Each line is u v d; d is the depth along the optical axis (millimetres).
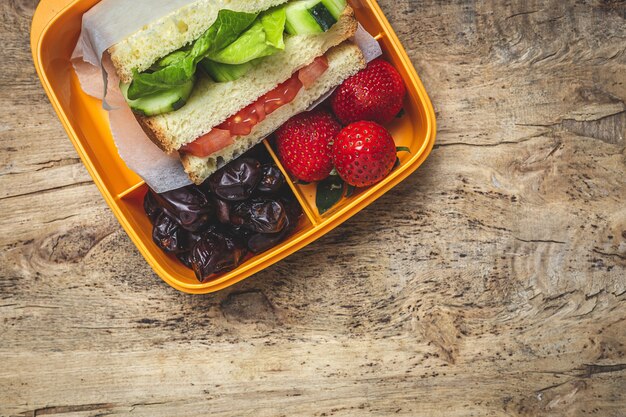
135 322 494
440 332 499
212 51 417
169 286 494
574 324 500
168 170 460
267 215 454
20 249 491
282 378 497
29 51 488
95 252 492
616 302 499
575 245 499
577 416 499
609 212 499
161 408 496
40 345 493
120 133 463
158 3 426
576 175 499
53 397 494
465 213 497
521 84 496
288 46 439
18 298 492
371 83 452
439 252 497
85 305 493
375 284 497
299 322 497
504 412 501
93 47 442
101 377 495
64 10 446
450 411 500
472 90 495
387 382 500
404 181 496
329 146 460
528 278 499
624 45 497
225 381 497
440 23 493
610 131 498
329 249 496
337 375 498
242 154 472
